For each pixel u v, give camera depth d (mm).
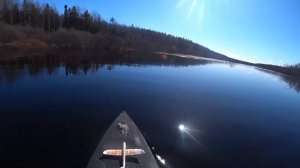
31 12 108688
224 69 77625
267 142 22078
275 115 30703
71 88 33500
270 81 60781
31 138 19031
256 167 17688
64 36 94562
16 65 46406
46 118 22891
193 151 18812
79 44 96500
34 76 38594
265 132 24453
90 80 39375
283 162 18828
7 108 24828
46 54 65938
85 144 18562
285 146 21578
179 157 17797
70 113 24453
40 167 15500
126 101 30000
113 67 54812
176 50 147750
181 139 20672
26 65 47156
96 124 22250
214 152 19031
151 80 44156
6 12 101125
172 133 21797
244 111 30922
